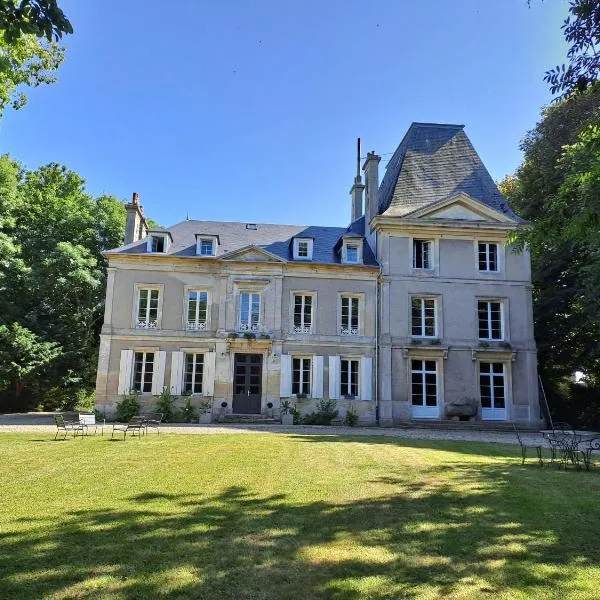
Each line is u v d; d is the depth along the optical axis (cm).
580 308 2498
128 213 2633
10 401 3091
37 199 3391
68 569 506
